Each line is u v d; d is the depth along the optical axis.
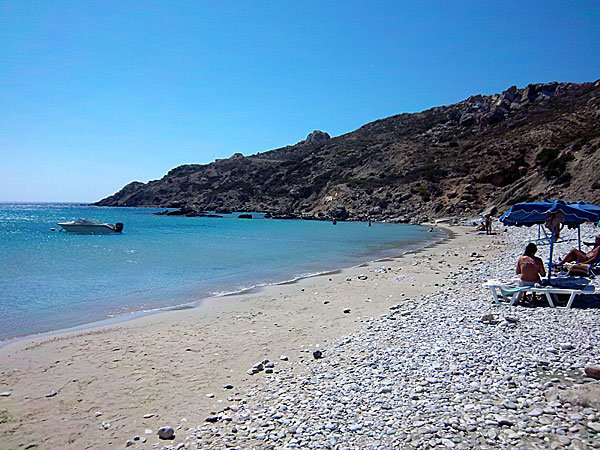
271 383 6.60
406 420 5.01
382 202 80.50
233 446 4.74
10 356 7.96
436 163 86.50
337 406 5.55
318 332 9.51
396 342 8.05
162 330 9.76
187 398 6.14
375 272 18.25
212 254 25.95
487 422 4.79
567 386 5.49
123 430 5.21
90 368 7.35
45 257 23.77
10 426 5.32
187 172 165.25
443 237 40.16
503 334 7.79
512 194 58.81
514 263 18.41
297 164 129.25
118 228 45.62
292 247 30.80
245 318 10.84
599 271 13.40
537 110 96.88
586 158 52.12
